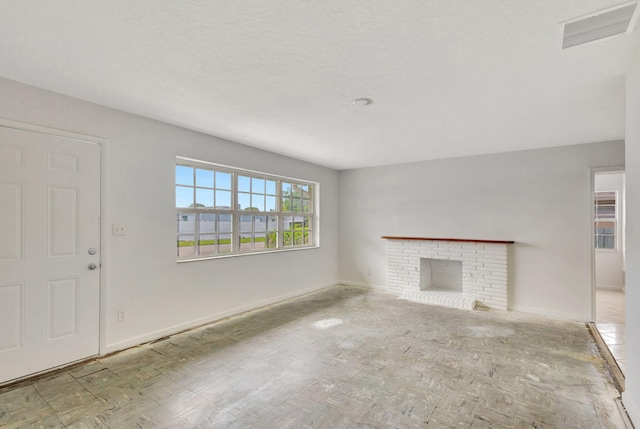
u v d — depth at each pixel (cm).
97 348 278
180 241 361
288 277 495
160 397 216
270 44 181
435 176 507
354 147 430
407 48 184
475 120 313
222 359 276
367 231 578
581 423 190
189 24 162
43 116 247
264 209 471
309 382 237
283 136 378
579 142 394
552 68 207
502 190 452
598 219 587
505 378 245
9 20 158
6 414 196
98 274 279
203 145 366
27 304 240
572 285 403
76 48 186
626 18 155
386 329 354
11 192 233
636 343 185
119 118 292
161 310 326
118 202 293
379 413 200
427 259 529
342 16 155
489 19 157
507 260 438
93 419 192
